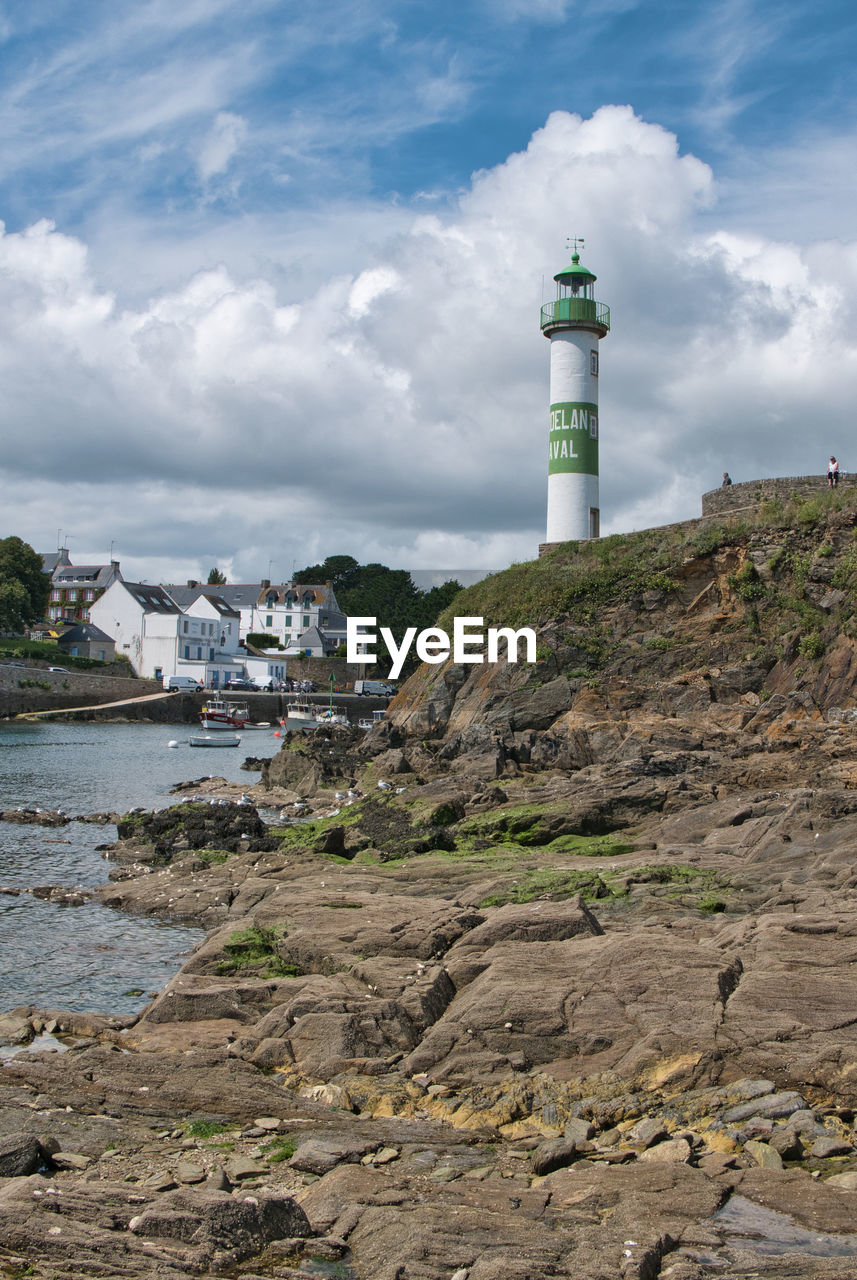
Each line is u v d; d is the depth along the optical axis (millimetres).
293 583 179625
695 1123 11492
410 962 16625
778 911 18406
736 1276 8258
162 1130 12016
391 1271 8523
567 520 58688
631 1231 8938
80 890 27562
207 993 16188
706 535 48125
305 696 116500
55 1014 16344
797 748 33188
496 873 24156
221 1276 8602
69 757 69875
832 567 43812
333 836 30500
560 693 46938
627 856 25922
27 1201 9555
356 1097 12852
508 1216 9383
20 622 116438
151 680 121500
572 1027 13531
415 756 44625
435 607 140125
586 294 59781
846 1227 9023
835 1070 11875
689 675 44531
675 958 14562
